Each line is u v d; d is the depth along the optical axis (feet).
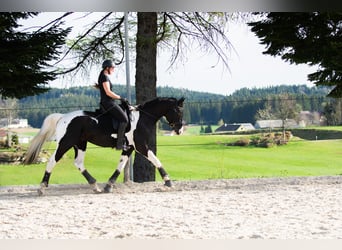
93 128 35.96
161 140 127.75
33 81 45.62
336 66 45.44
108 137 36.19
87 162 97.66
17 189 40.34
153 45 47.67
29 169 85.20
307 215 27.27
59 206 30.45
